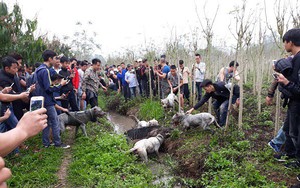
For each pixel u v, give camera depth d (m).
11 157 5.93
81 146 6.76
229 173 4.69
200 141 6.49
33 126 1.44
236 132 6.34
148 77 12.94
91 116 7.53
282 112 8.30
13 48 9.57
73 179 5.06
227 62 16.55
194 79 9.67
